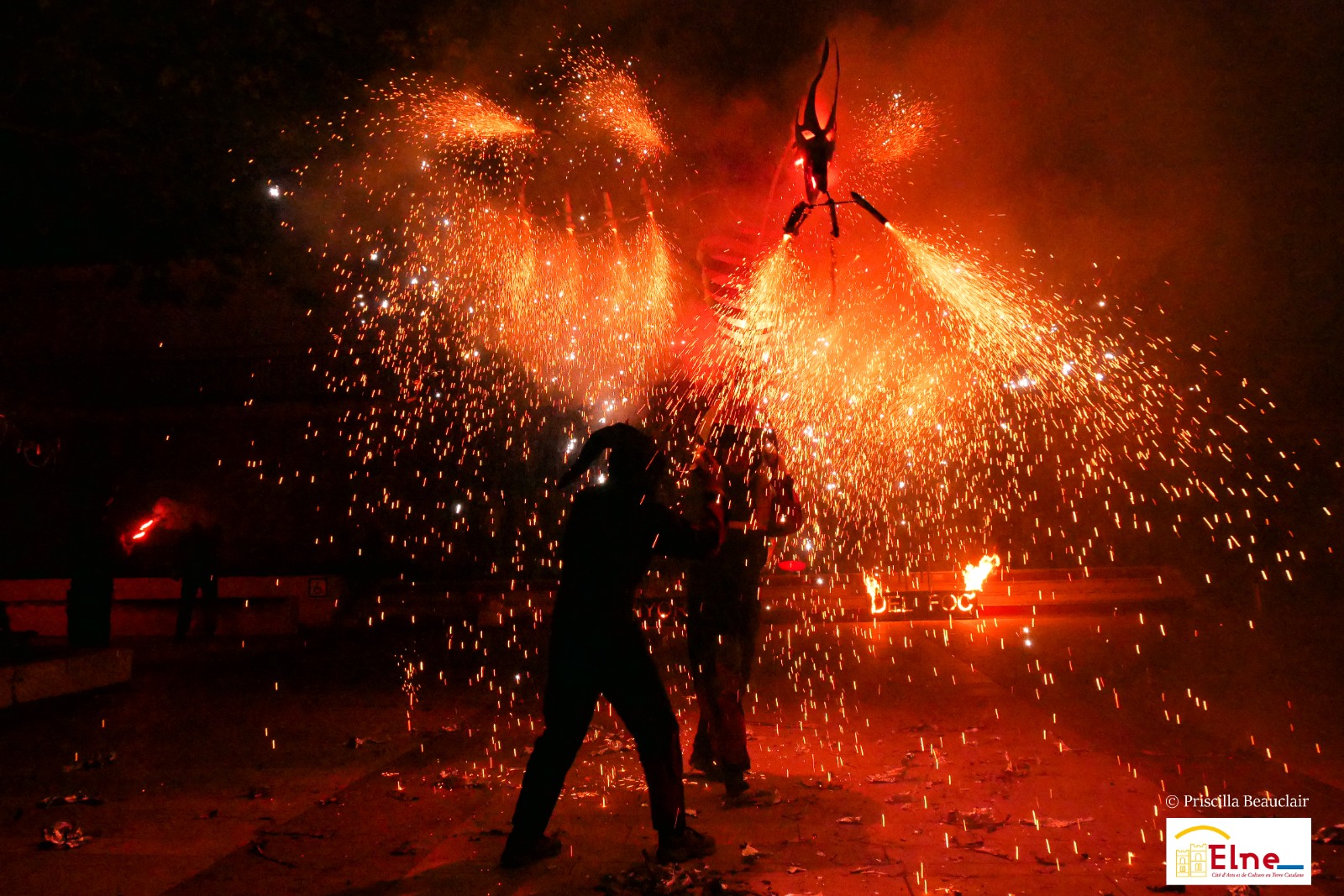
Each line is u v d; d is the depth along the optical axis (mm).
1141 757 6055
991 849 4441
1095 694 8320
